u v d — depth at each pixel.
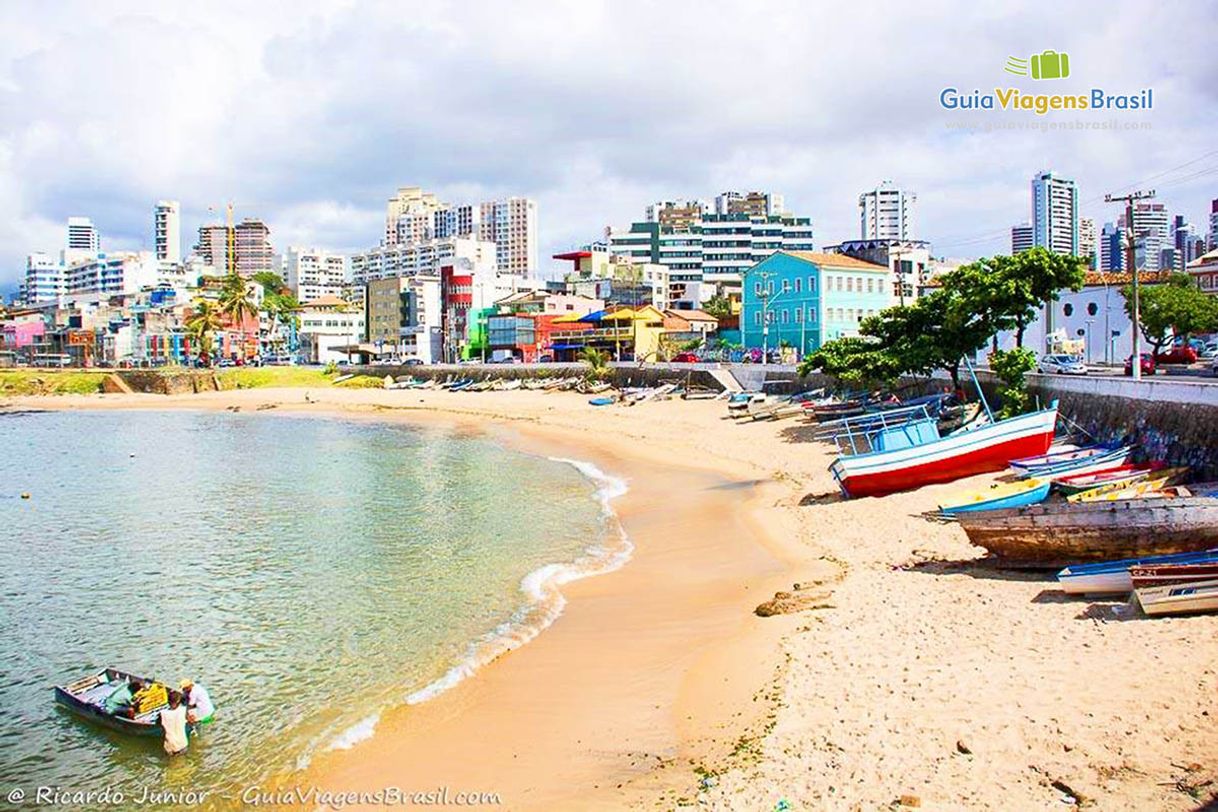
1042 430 40.72
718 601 28.42
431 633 27.80
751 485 48.75
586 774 18.12
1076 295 75.38
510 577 33.50
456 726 21.28
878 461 40.34
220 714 22.81
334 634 28.11
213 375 143.75
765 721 18.55
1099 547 25.39
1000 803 14.16
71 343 179.12
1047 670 18.77
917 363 54.72
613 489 51.38
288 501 50.88
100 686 24.25
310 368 152.00
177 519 46.69
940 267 146.38
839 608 25.11
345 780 19.22
